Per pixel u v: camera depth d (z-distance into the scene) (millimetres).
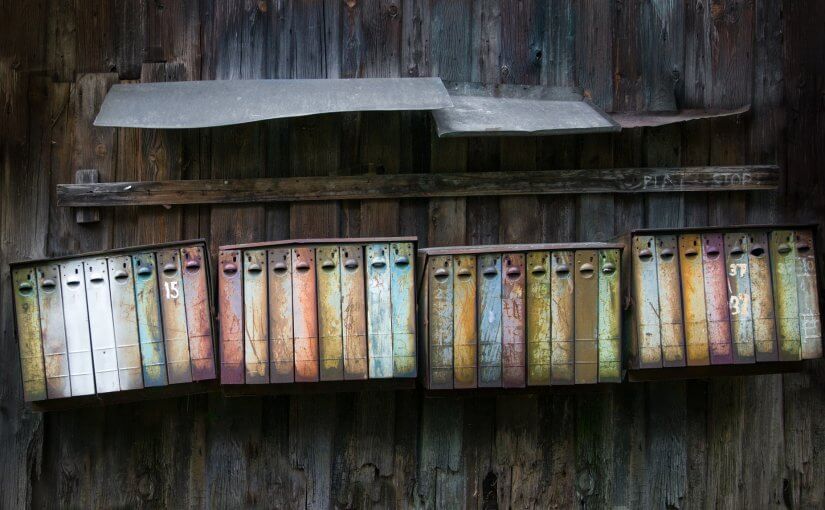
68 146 3482
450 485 3469
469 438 3486
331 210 3461
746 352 3211
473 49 3578
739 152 3645
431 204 3496
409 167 3506
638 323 3199
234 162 3479
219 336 3176
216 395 3439
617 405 3535
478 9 3588
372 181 3451
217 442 3428
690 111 3586
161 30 3529
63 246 3455
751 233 3254
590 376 3180
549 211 3547
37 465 3396
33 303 3111
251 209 3461
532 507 3486
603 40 3619
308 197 3438
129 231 3461
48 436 3422
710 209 3613
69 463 3402
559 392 3326
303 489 3430
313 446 3439
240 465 3424
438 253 3146
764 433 3590
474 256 3158
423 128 3525
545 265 3178
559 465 3504
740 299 3230
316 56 3531
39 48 3520
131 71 3518
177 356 3111
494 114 3346
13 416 3418
